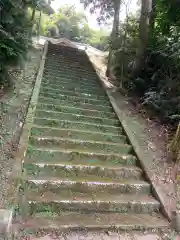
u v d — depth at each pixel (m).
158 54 6.89
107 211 3.14
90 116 5.61
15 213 2.72
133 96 7.29
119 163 4.23
